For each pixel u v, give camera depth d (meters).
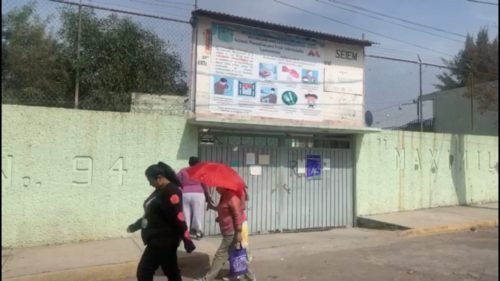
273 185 11.22
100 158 9.16
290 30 11.32
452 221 12.17
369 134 12.91
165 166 5.61
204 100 10.40
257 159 11.02
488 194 16.14
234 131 10.88
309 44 11.79
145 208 5.50
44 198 8.65
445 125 18.98
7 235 8.35
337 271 7.69
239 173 10.77
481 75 18.27
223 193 7.00
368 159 12.88
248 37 10.96
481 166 16.02
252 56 10.98
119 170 9.34
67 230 8.84
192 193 9.09
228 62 10.70
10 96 9.76
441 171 14.73
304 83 11.67
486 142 16.17
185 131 10.02
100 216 9.15
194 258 8.10
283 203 11.35
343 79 12.25
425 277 7.31
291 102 11.46
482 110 18.56
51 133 8.72
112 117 9.28
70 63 10.38
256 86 11.00
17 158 8.43
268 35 11.21
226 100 10.64
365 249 9.46
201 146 10.34
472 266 8.00
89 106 10.42
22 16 10.12
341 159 12.41
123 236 9.35
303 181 11.70
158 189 5.54
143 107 10.20
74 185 8.91
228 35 10.73
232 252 7.00
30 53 10.13
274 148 11.28
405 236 10.84
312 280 7.16
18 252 8.12
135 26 11.16
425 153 14.30
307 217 11.70
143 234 5.47
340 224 12.24
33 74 10.12
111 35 11.00
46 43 10.30
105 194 9.20
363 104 12.55
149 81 11.16
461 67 19.22
